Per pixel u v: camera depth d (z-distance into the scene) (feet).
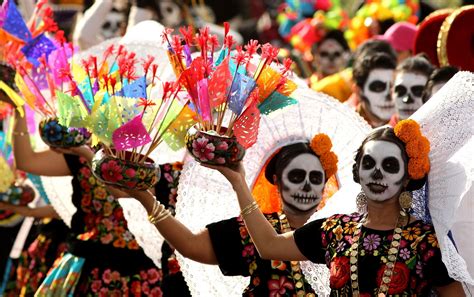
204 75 34.40
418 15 85.61
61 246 53.26
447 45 53.11
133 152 35.12
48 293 47.52
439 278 33.50
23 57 42.29
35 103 41.75
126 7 70.28
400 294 33.32
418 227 34.01
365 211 35.09
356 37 77.36
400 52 68.33
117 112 34.94
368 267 33.73
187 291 46.06
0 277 58.29
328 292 37.65
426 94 48.55
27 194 52.85
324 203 40.60
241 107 34.22
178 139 35.68
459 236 34.40
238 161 34.76
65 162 47.47
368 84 57.41
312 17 87.35
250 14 125.59
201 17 86.22
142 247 45.93
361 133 40.57
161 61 47.34
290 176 39.01
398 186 34.14
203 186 39.37
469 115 34.47
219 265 37.47
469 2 89.61
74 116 35.45
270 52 34.99
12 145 47.57
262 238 35.45
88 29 61.87
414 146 34.09
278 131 40.27
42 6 43.86
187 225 39.17
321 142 39.09
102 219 47.44
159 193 45.80
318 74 75.36
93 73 36.65
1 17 42.01
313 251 35.24
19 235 57.41
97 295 47.06
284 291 37.60
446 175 34.22
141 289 47.11
